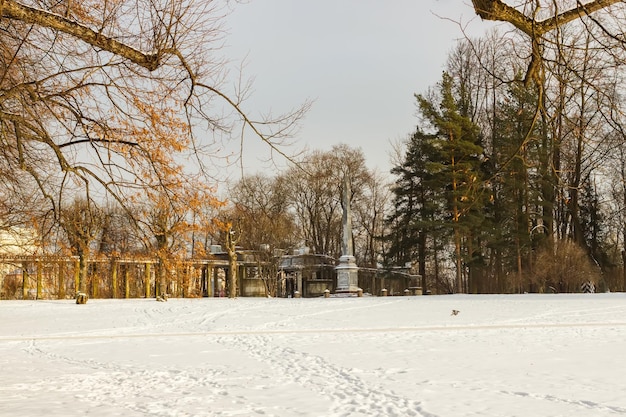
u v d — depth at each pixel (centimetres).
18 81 1069
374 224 8550
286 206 7225
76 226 1050
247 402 1495
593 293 5241
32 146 1180
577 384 1609
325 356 2331
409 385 1661
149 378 1928
